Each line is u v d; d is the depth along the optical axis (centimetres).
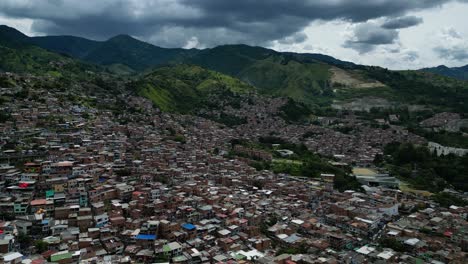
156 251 14338
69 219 15950
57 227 15175
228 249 15412
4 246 12862
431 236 17838
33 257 13038
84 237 14812
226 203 19838
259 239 16200
